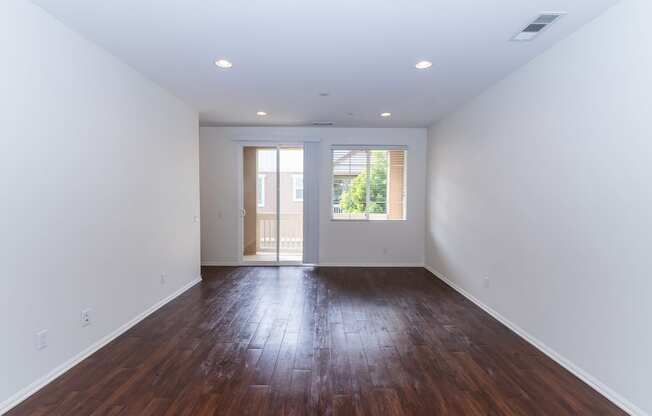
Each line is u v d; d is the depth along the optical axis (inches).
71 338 96.0
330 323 131.3
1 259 75.9
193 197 178.7
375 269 225.0
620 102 79.7
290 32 95.0
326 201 231.8
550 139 104.5
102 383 88.0
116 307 116.6
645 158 73.9
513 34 95.3
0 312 75.7
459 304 155.0
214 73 127.9
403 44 102.0
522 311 119.6
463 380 91.4
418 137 230.5
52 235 89.1
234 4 81.0
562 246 99.4
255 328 125.7
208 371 94.7
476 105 154.9
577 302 93.6
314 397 83.3
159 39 100.4
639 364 75.6
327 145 230.1
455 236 180.2
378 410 78.6
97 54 105.5
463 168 169.9
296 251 261.9
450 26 91.0
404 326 129.0
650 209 73.1
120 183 118.1
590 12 83.9
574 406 80.3
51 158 88.7
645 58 73.5
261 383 89.1
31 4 82.0
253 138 228.5
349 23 89.7
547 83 105.6
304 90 147.5
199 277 189.2
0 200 75.4
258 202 242.2
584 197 91.0
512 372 95.6
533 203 113.1
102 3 81.3
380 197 234.5
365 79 132.9
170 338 116.1
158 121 143.3
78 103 97.9
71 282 96.0
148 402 80.5
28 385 82.4
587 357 90.0
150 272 138.8
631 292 77.4
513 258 125.1
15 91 78.5
